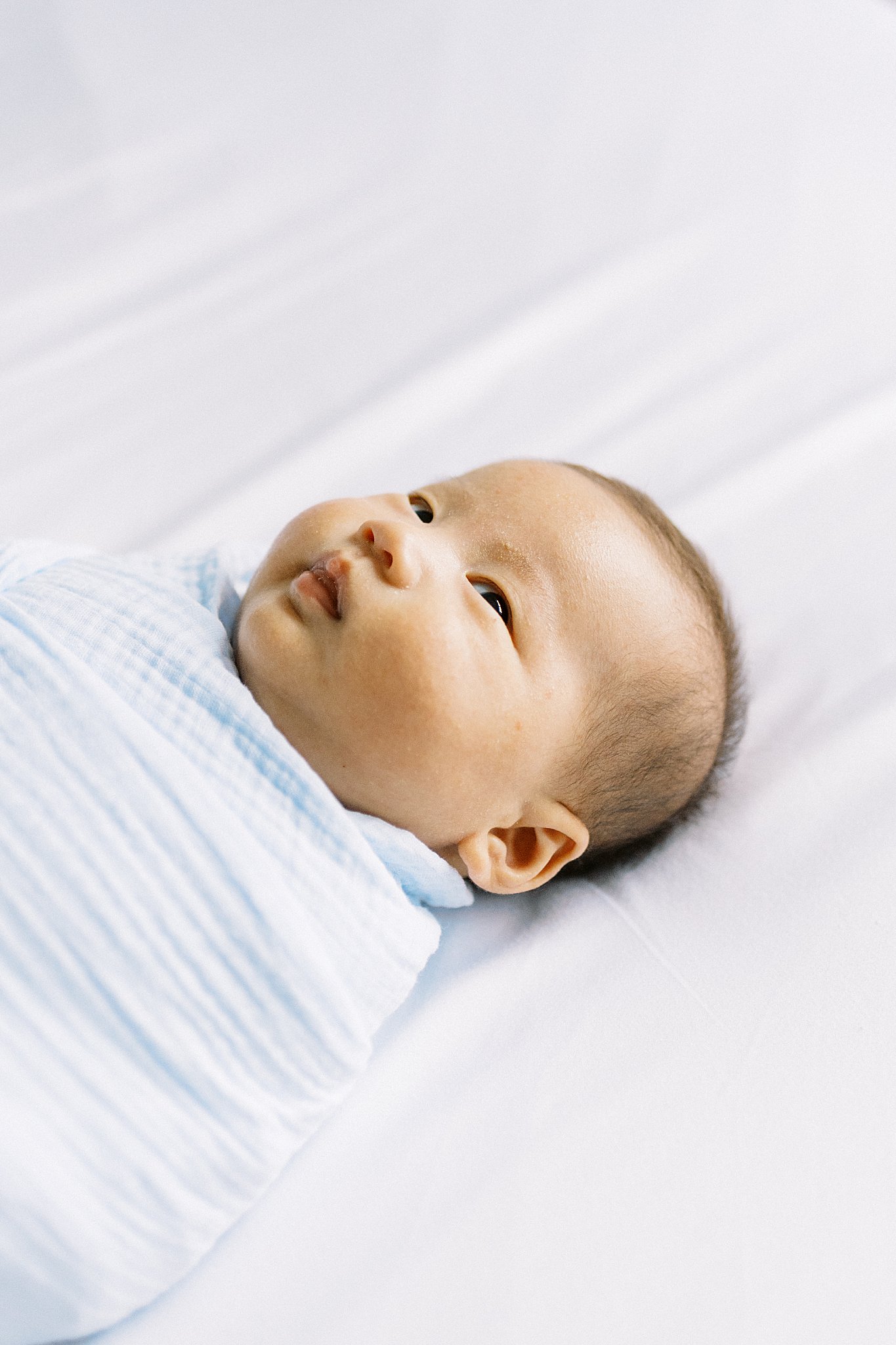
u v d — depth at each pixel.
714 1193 0.79
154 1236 0.70
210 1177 0.72
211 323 1.40
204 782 0.77
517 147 1.66
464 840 0.91
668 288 1.49
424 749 0.85
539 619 0.88
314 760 0.87
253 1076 0.75
